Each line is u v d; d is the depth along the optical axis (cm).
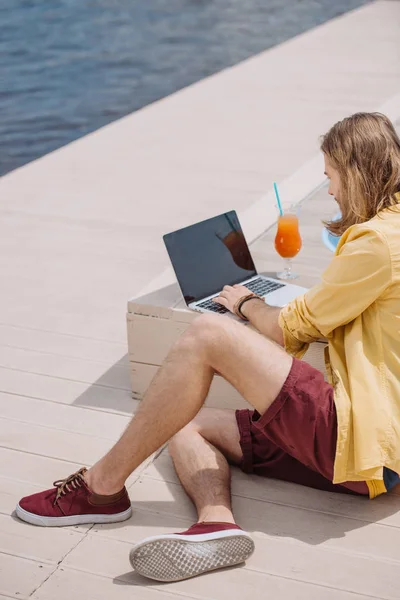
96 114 998
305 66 887
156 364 313
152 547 219
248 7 1691
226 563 229
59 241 476
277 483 268
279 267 346
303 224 423
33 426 304
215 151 626
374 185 240
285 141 643
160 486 269
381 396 230
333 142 246
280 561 234
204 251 315
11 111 1020
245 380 233
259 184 557
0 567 234
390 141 240
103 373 342
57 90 1105
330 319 241
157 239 476
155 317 307
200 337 232
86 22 1545
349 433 228
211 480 250
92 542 244
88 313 392
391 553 237
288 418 232
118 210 520
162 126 695
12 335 373
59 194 551
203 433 269
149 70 1195
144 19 1574
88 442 295
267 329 271
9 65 1241
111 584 227
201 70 1186
